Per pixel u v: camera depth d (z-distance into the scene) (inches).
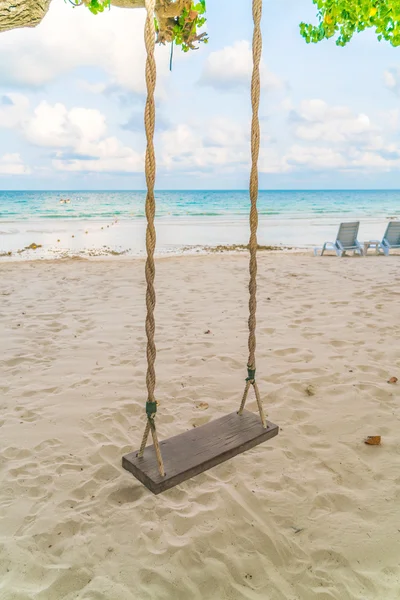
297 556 77.2
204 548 79.0
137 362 164.9
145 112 72.1
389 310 223.9
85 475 100.0
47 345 183.2
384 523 84.0
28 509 89.3
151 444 111.2
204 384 145.9
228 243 642.8
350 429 116.9
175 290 284.2
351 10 145.6
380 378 145.9
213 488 94.7
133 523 85.0
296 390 139.9
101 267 385.7
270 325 205.3
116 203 1777.8
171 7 103.1
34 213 1232.2
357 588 70.8
